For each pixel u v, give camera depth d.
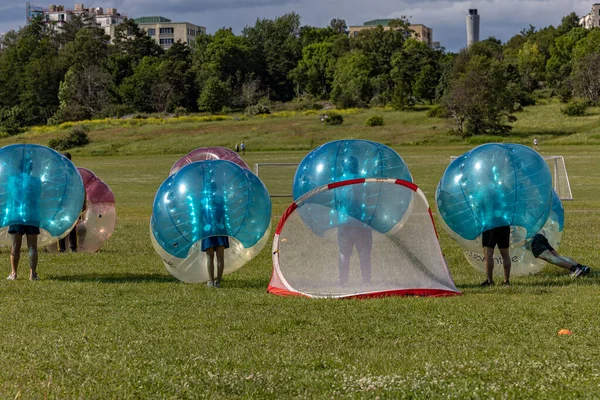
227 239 12.34
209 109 137.50
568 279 12.37
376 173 14.66
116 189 44.12
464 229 12.52
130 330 8.62
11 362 7.06
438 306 9.84
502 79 94.12
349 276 11.47
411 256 11.55
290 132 97.81
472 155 12.56
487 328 8.47
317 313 9.62
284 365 6.90
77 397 5.95
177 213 12.25
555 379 6.21
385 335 8.27
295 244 11.78
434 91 135.75
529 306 9.70
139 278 13.51
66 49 167.12
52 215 13.10
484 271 13.38
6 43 196.75
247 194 12.44
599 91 115.12
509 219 12.09
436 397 5.84
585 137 80.12
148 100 143.88
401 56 150.25
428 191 37.88
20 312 9.89
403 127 97.31
